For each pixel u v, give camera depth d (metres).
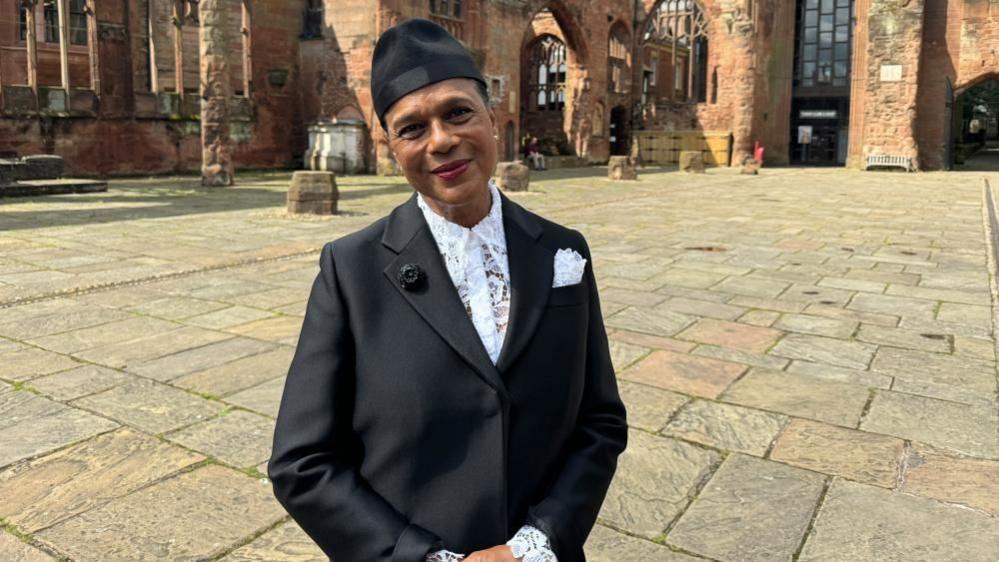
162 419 3.79
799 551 2.63
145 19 23.69
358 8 24.83
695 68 46.94
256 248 9.38
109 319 5.85
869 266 8.62
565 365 1.20
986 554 2.63
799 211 14.78
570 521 1.16
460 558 1.08
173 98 23.39
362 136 25.17
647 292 7.14
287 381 1.20
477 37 27.03
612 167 24.27
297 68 26.98
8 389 4.22
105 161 21.72
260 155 26.12
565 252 1.26
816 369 4.79
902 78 30.25
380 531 1.09
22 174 16.77
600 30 34.72
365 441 1.19
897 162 30.67
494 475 1.12
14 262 8.20
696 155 30.20
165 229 11.03
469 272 1.21
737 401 4.18
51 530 2.70
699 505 2.97
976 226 12.36
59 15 20.48
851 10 41.34
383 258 1.21
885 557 2.60
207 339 5.31
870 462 3.39
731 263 8.78
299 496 1.13
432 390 1.13
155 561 2.51
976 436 3.71
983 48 29.33
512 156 29.59
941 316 6.23
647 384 4.47
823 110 42.72
